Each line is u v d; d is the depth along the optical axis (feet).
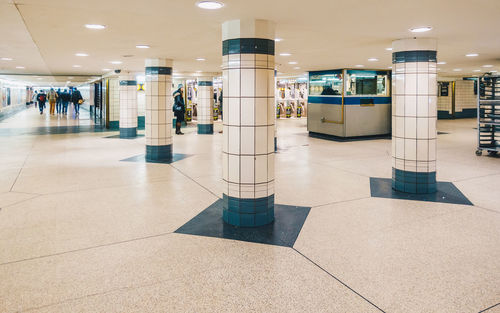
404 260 11.39
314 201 18.21
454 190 20.12
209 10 12.74
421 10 13.12
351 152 34.55
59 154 32.65
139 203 17.83
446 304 8.87
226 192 15.19
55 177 23.38
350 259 11.51
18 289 9.59
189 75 52.19
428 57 18.97
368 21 15.01
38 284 9.87
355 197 18.89
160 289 9.64
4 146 37.32
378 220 15.28
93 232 13.91
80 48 24.14
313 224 14.88
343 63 37.14
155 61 29.40
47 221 15.11
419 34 18.03
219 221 15.37
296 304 8.92
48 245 12.60
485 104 31.07
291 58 31.81
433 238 13.21
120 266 11.02
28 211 16.42
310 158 31.17
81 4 12.19
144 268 10.89
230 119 14.70
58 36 19.27
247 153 14.52
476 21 15.07
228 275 10.46
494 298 9.13
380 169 26.32
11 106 95.45
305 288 9.70
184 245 12.72
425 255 11.75
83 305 8.84
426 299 9.11
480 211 16.38
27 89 141.79
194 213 16.39
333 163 28.76
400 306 8.80
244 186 14.64
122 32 18.01
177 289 9.64
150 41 20.88
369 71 45.78
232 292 9.50
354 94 45.06
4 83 82.23
